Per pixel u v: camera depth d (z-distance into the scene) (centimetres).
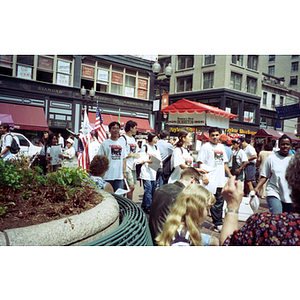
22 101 1892
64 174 247
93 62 2181
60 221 166
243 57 2905
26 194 214
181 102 776
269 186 375
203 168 456
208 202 194
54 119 2012
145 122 2431
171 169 493
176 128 2509
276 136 2194
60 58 2020
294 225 125
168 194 238
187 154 488
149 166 543
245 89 2953
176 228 195
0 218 169
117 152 473
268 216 132
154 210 240
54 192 218
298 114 1542
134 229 194
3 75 1805
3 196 198
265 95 3353
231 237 142
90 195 231
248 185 741
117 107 2286
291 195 139
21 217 175
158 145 629
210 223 512
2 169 221
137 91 2405
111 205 212
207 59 2866
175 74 3097
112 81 2280
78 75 2089
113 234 179
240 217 494
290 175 139
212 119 759
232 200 164
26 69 1900
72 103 2083
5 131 580
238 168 718
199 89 2898
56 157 613
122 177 482
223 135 789
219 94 2761
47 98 1977
